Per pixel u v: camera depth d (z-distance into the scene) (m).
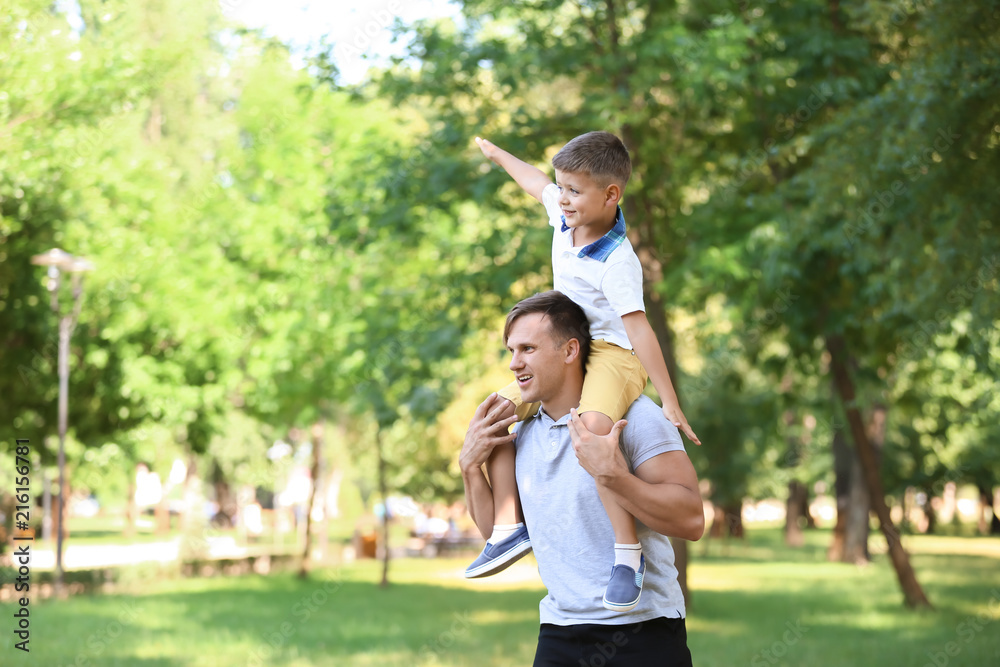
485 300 15.98
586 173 2.94
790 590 23.98
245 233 24.95
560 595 2.92
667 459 2.82
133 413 22.80
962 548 42.97
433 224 17.41
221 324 23.47
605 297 3.00
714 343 17.39
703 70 12.81
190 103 31.11
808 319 15.73
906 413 19.62
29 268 18.83
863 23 11.73
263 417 27.70
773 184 15.52
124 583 25.27
